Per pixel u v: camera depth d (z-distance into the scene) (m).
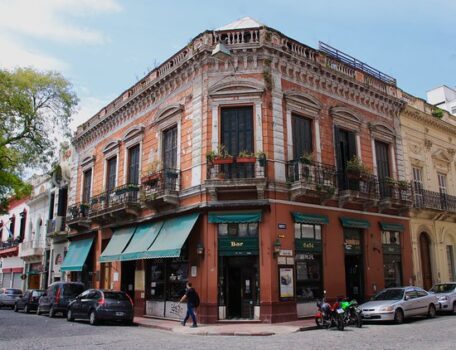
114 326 17.73
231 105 18.69
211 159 17.52
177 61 21.06
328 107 21.00
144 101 23.27
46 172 27.34
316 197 18.84
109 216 23.59
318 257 18.80
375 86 23.89
